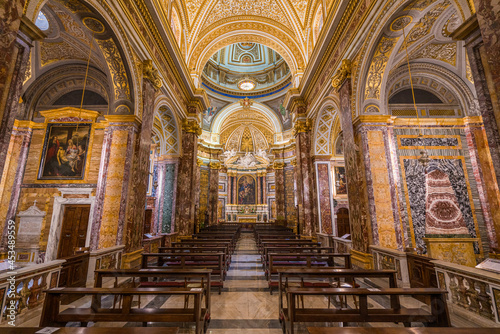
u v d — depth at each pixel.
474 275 3.46
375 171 6.51
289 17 12.27
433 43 7.48
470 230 7.91
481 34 3.09
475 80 3.37
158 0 7.31
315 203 11.59
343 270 3.74
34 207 8.23
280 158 22.27
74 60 8.51
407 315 2.87
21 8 3.14
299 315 2.87
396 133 8.58
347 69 7.20
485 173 8.14
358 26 6.61
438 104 9.05
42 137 8.82
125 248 6.29
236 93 22.73
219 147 22.67
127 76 6.59
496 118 2.94
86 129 8.70
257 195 25.20
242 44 22.14
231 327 3.41
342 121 7.75
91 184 8.35
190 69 12.69
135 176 6.67
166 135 11.73
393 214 6.33
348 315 2.89
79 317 2.80
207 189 22.00
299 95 12.59
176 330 1.97
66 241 8.10
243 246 12.18
